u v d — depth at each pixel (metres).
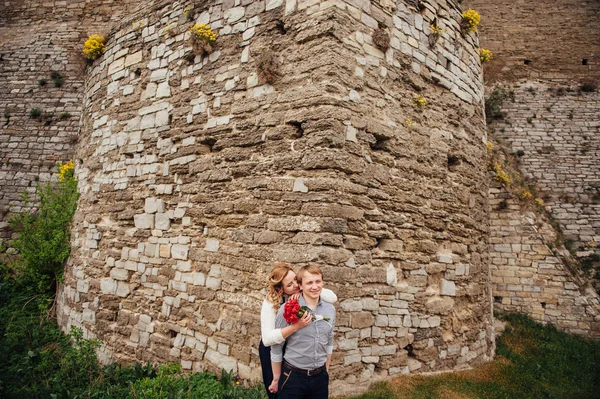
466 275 6.67
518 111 13.22
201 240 6.14
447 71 6.89
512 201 10.88
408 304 5.71
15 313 8.38
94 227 7.85
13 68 12.68
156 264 6.68
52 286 9.28
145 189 7.11
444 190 6.52
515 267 10.52
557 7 14.15
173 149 6.79
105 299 7.26
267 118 5.59
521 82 13.70
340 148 5.11
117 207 7.50
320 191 5.00
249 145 5.77
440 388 5.32
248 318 5.30
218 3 6.52
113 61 8.20
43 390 5.51
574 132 12.65
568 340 9.13
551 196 12.05
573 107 12.98
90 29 12.77
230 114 6.07
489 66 14.01
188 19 6.94
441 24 6.93
